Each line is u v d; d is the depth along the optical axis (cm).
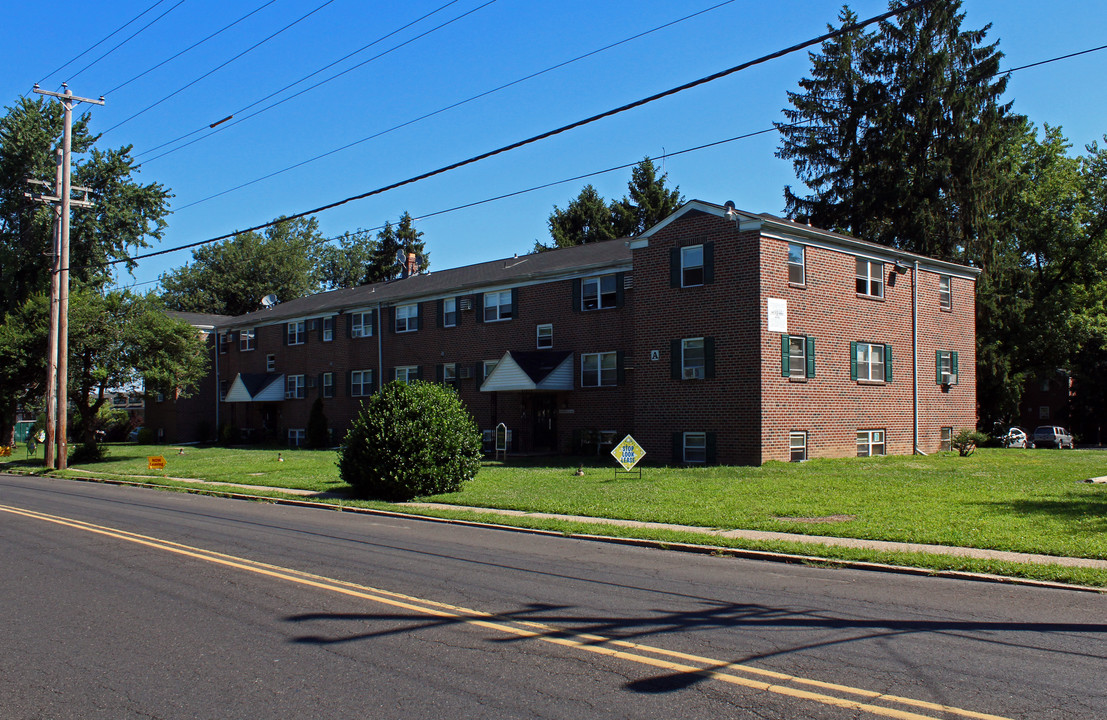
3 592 923
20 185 4291
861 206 4319
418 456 1914
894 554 1087
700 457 2539
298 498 2025
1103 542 1107
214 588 934
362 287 4691
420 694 573
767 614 801
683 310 2600
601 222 6606
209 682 607
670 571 1045
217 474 2733
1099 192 4575
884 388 2856
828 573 1033
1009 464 2433
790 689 572
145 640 722
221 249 8012
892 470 2195
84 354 3719
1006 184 4097
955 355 3241
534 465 2647
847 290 2736
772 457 2427
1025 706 536
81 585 956
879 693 563
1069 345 4569
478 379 3494
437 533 1432
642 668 625
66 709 555
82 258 4475
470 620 780
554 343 3175
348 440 2030
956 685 579
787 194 4809
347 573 1024
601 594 898
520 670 623
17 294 4434
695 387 2558
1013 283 4319
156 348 3806
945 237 4091
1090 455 2911
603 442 2973
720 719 517
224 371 5234
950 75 4125
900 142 4147
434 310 3728
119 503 1980
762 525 1352
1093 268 4628
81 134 4431
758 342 2416
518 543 1305
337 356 4297
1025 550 1095
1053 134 4750
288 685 597
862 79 4512
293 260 8188
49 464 3209
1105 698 550
